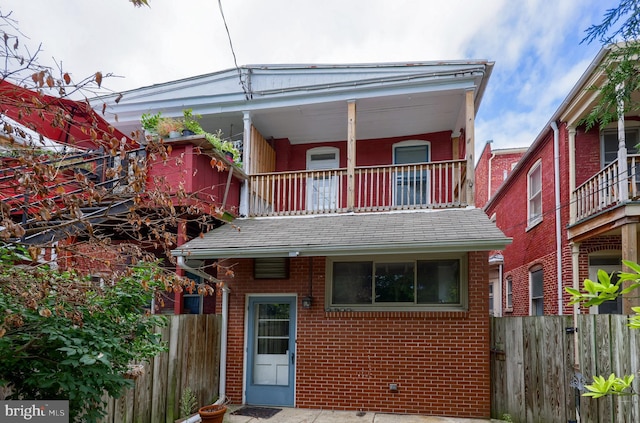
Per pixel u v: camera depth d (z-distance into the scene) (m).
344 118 8.87
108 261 2.88
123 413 4.38
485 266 6.33
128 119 8.87
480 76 7.20
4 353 2.62
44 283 2.45
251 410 6.52
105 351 2.90
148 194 3.00
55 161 2.73
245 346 7.06
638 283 1.81
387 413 6.32
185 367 5.79
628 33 3.02
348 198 7.69
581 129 8.45
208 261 7.41
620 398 4.28
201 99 8.53
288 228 7.03
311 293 6.93
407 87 7.54
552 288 8.98
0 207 2.20
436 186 9.38
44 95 2.79
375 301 6.82
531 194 10.78
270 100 8.25
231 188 7.91
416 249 5.65
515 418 5.96
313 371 6.72
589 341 4.58
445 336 6.31
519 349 6.07
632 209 6.34
